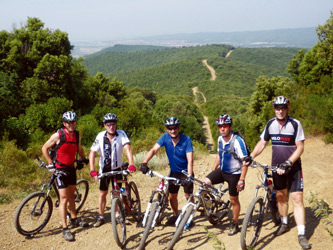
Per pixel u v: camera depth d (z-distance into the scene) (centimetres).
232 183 440
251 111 4006
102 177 483
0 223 522
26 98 2730
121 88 5844
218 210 489
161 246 438
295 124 398
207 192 457
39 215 487
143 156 962
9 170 814
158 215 436
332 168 672
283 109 393
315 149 857
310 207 489
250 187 663
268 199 440
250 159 407
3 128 1631
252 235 412
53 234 488
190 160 460
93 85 5388
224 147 443
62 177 475
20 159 874
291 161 385
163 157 952
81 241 464
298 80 2181
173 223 509
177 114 8512
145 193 688
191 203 421
